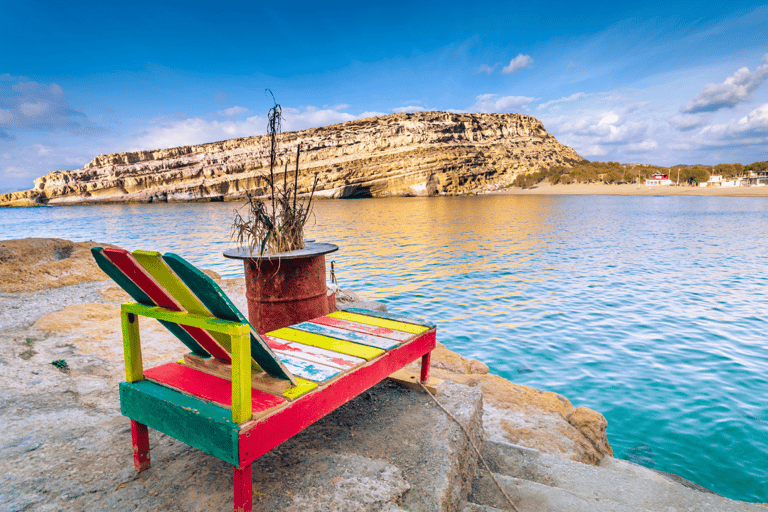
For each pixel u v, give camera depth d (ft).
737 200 342.44
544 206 276.62
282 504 6.35
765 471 15.46
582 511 8.40
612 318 35.76
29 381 11.52
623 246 85.10
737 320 34.63
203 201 647.15
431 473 7.61
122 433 8.71
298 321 12.23
